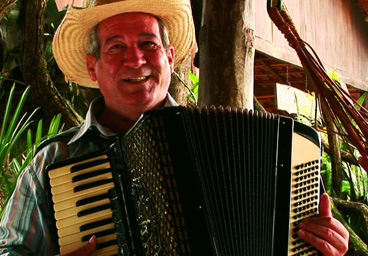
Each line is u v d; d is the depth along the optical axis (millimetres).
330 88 2555
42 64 5176
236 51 3561
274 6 2619
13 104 5340
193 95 5008
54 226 2443
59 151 2719
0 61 5297
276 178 2381
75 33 2922
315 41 10867
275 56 9320
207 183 2232
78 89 5586
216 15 3578
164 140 2174
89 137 2711
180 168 2170
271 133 2391
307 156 2473
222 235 2223
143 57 2682
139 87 2678
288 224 2385
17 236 2609
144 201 2225
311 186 2484
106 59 2705
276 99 5207
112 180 2430
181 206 2162
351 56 12195
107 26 2721
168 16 2895
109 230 2430
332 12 11492
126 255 2326
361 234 5441
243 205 2281
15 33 5285
